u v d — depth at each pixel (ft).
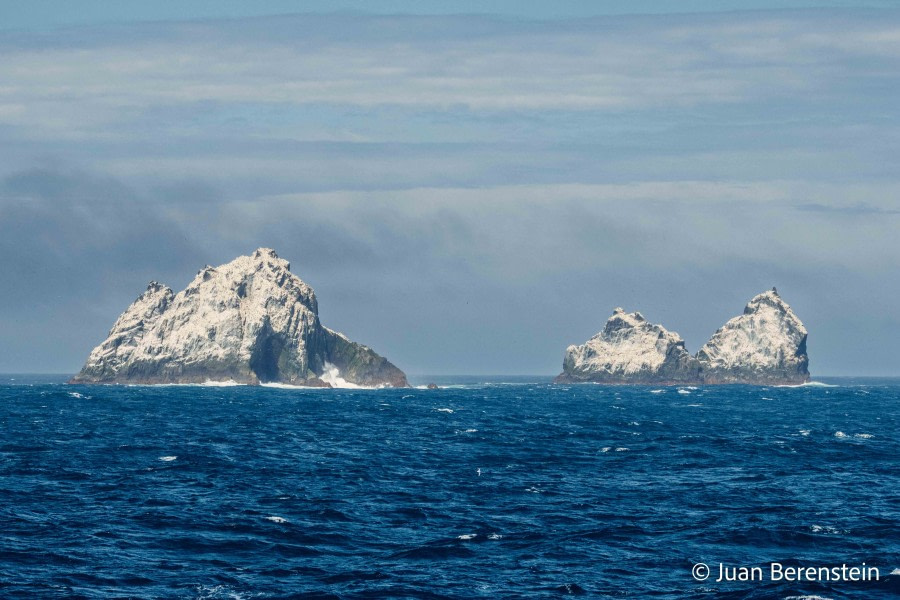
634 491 454.40
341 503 412.77
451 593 276.62
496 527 364.79
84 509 389.60
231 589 278.87
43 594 269.85
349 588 280.51
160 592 275.39
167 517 373.61
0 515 372.17
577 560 314.55
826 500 428.15
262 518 374.22
